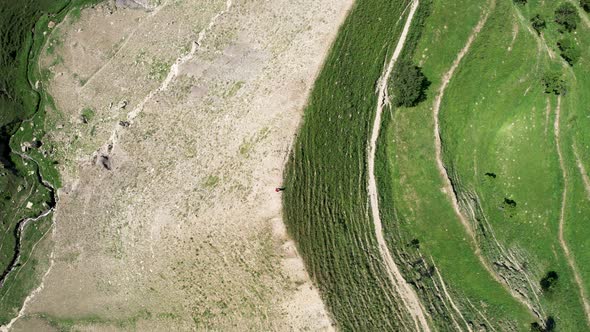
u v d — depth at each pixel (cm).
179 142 4734
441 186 4134
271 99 4238
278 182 3969
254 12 4750
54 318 5431
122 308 5006
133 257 4838
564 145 4338
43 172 5588
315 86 4128
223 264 4272
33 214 5588
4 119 5647
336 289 3881
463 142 4275
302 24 4428
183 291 4569
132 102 5234
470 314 3988
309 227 3931
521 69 4372
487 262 4075
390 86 4209
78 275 5284
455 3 4350
